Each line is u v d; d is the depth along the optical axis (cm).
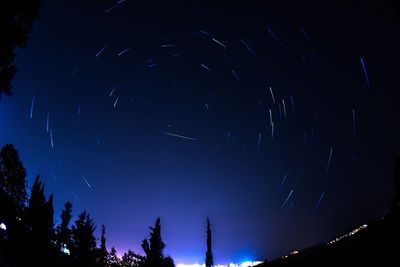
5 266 940
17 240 1162
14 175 1206
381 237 1527
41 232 1550
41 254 1320
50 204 1738
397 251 1309
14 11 1032
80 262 1958
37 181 1744
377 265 1283
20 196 1231
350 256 1524
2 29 997
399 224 1502
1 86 1005
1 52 998
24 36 1057
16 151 1227
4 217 1140
